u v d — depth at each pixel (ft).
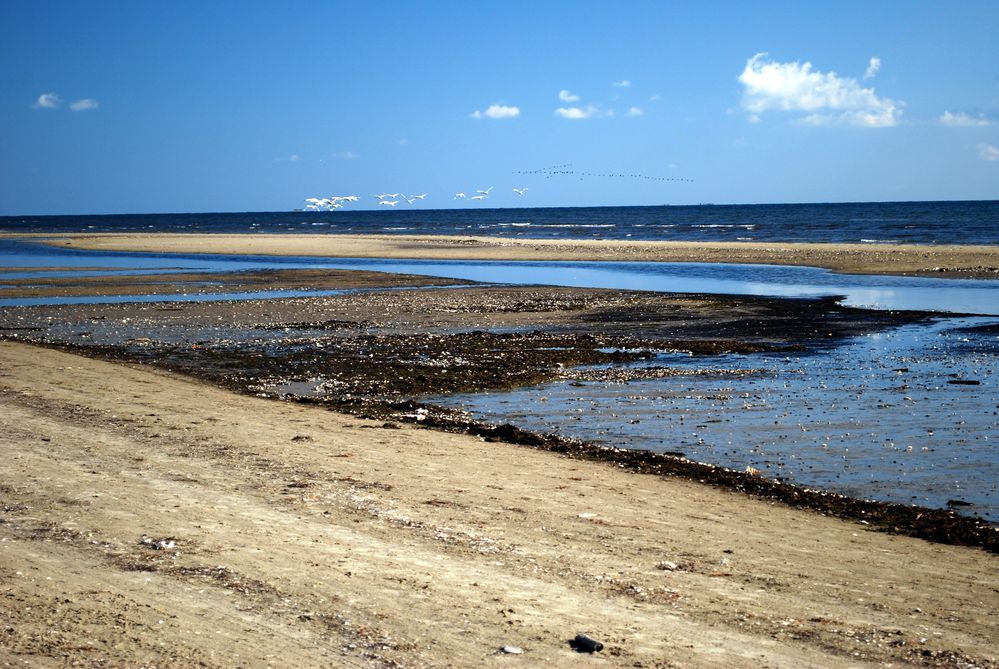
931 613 28.91
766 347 98.58
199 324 121.08
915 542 38.24
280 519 36.04
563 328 116.06
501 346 100.42
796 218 585.63
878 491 46.83
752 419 63.82
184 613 25.90
